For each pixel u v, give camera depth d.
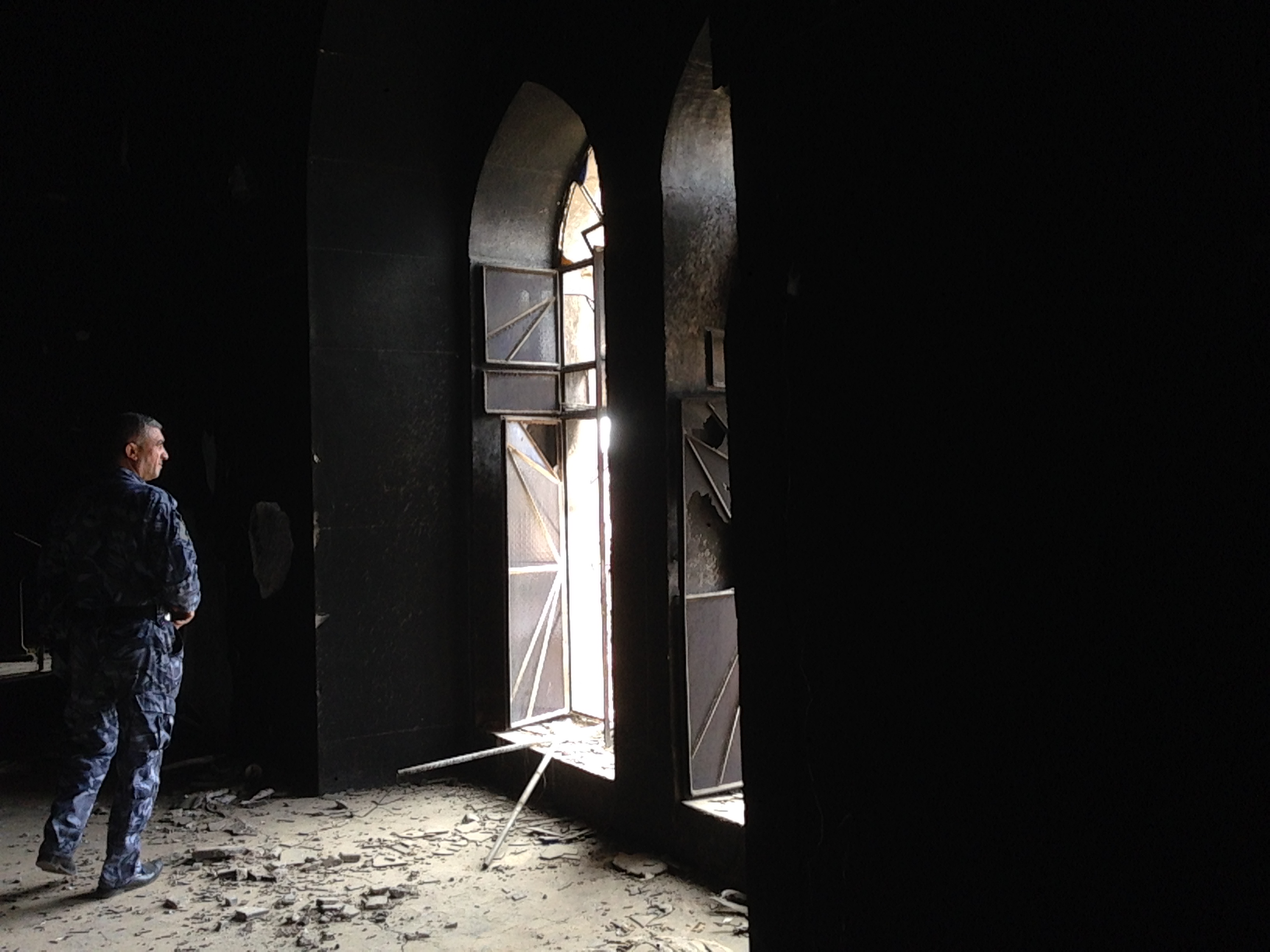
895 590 1.56
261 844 4.30
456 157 5.42
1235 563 1.17
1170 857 1.22
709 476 4.10
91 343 7.28
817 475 1.69
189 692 7.09
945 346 1.48
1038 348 1.35
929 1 1.49
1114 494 1.27
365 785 5.16
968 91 1.44
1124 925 1.27
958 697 1.46
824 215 1.67
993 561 1.42
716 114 4.06
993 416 1.41
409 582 5.31
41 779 5.55
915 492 1.52
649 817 4.12
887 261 1.56
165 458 4.07
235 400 5.90
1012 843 1.39
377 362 5.23
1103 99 1.28
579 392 5.51
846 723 1.64
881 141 1.57
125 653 3.76
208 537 6.45
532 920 3.45
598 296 4.93
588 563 5.48
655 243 4.07
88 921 3.51
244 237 5.71
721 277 4.16
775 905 1.79
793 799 1.76
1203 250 1.19
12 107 6.89
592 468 5.43
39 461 8.71
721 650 4.11
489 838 4.32
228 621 6.05
